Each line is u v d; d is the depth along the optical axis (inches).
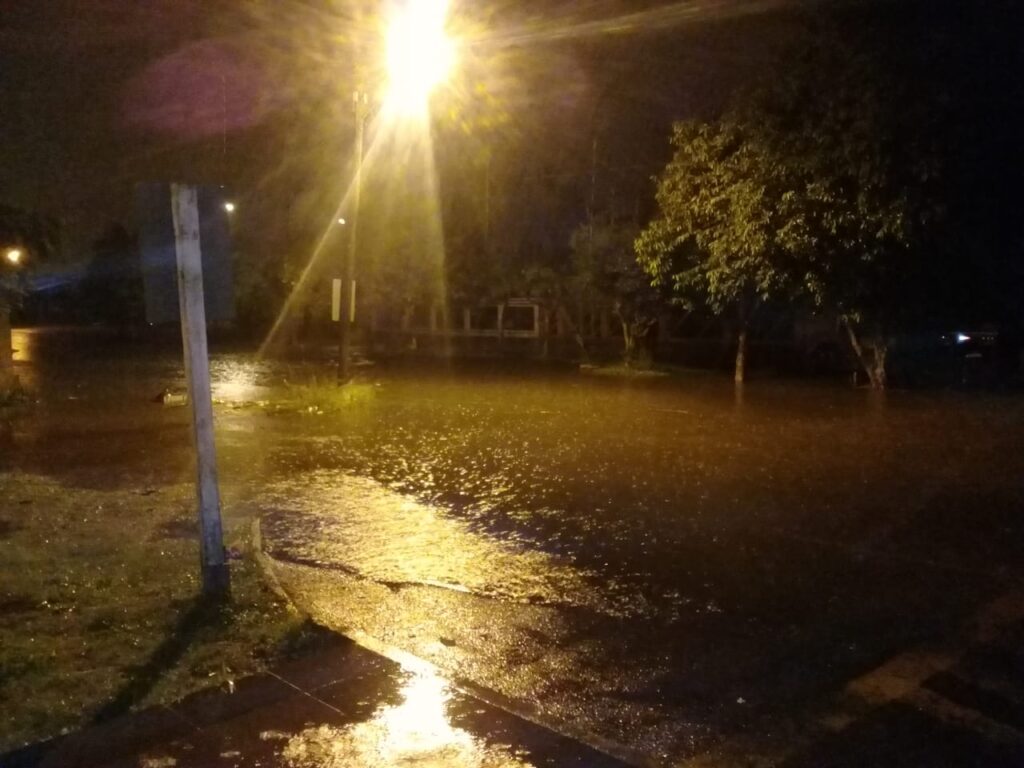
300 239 1653.5
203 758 194.4
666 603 308.7
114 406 819.4
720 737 214.5
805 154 740.7
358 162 883.4
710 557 361.7
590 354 1355.8
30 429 688.4
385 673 238.2
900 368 1085.8
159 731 205.0
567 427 712.4
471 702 224.5
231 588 293.7
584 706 229.5
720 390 978.7
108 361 1315.2
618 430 695.1
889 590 321.1
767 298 848.3
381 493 478.0
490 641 273.3
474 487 493.4
